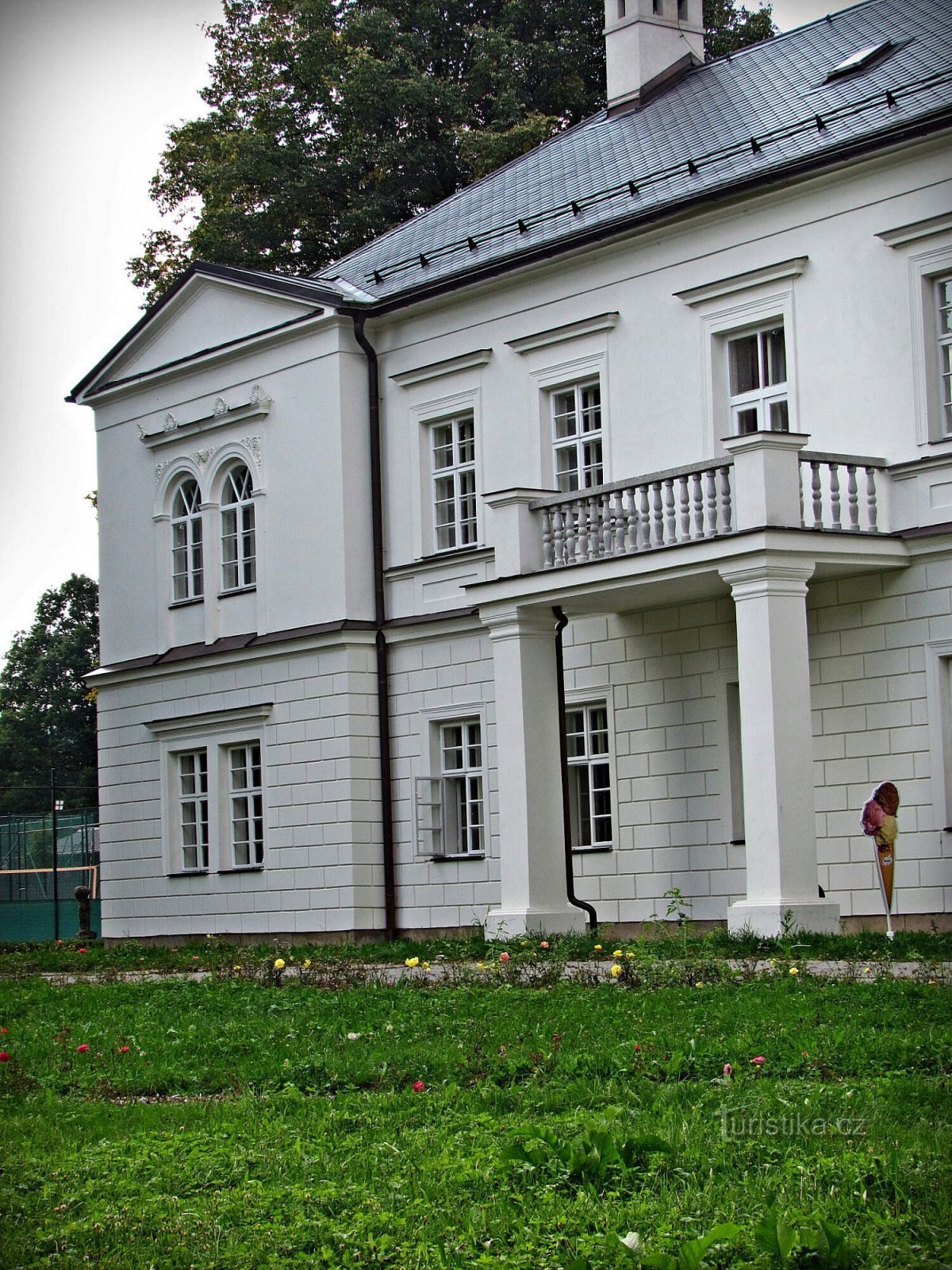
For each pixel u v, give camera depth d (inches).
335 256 1609.3
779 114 908.6
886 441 775.7
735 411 853.8
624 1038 446.3
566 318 930.1
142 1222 292.2
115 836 1188.5
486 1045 449.7
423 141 1590.8
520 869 829.8
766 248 829.8
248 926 1077.8
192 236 1635.1
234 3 1723.7
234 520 1115.3
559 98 1643.7
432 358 1007.6
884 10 967.6
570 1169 300.0
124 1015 619.5
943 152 757.9
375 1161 322.7
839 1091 356.2
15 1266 274.2
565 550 821.9
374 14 1624.0
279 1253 270.8
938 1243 253.9
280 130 1638.8
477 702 969.5
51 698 2738.7
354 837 1007.0
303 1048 483.8
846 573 765.9
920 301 765.9
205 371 1125.1
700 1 1133.1
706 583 772.0
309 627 1037.8
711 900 846.5
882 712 768.3
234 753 1109.7
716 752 845.2
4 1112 414.0
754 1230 251.8
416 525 1012.5
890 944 649.6
